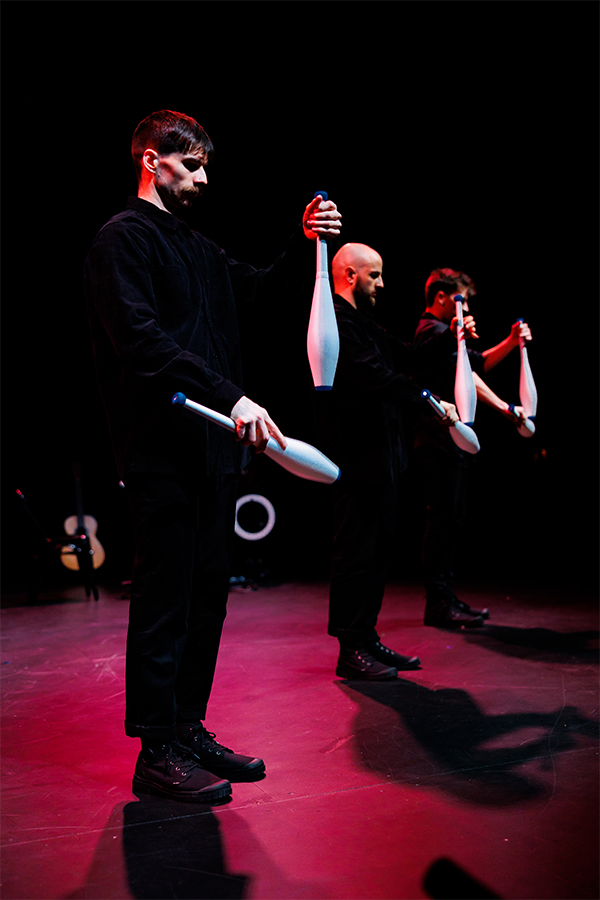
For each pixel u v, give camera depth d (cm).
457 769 155
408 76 425
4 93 413
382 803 139
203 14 378
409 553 596
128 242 144
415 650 270
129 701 146
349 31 395
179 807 139
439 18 387
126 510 650
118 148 461
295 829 129
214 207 502
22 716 204
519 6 377
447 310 324
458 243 544
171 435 145
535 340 580
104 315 141
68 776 158
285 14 381
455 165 494
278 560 572
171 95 426
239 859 118
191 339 151
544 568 497
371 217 517
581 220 509
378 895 107
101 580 534
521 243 540
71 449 650
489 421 616
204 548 157
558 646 269
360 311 252
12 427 640
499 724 184
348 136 466
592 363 563
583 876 111
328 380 145
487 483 619
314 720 191
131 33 386
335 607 238
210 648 159
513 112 451
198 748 154
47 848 124
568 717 188
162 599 145
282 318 520
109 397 152
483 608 352
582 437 593
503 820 130
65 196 493
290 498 629
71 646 301
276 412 608
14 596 459
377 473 234
